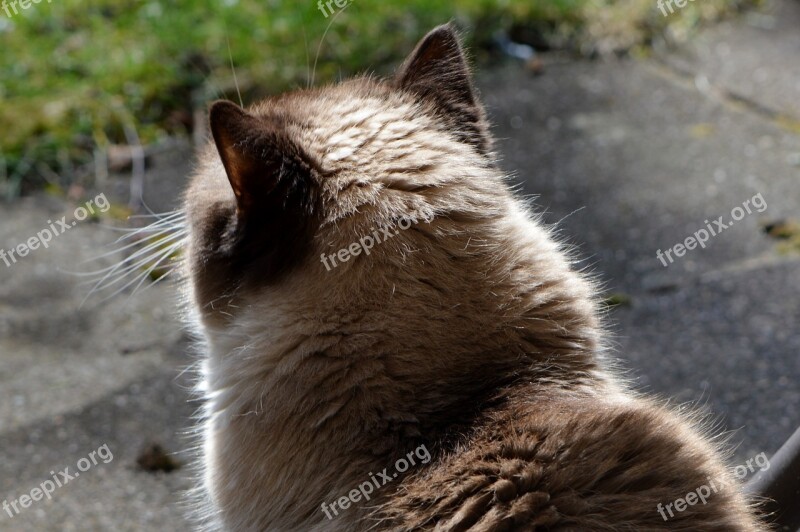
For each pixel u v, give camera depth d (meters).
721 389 4.18
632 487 2.24
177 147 6.00
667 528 2.20
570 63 6.66
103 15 7.03
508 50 6.75
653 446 2.31
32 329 4.84
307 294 2.47
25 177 5.85
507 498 2.22
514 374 2.48
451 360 2.44
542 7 6.95
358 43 6.62
